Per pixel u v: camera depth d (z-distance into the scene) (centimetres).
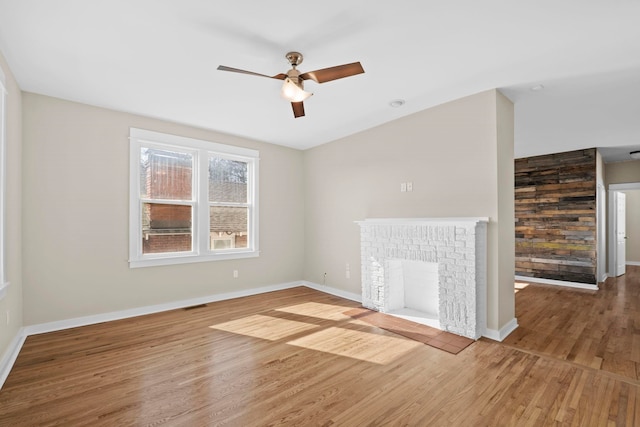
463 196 320
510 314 323
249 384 218
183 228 416
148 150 389
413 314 366
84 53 238
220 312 383
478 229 299
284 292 491
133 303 369
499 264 299
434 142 346
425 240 332
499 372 234
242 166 480
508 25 204
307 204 539
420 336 302
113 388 212
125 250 364
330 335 307
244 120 393
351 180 453
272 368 240
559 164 547
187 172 421
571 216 533
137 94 314
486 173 302
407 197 374
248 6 185
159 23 202
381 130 407
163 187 400
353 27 207
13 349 264
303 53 238
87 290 339
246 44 226
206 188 432
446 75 273
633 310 394
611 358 257
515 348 276
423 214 356
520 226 590
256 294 477
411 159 370
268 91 306
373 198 419
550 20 198
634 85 290
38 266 312
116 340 295
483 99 306
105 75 274
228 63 254
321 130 435
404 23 202
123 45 227
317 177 518
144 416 183
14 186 276
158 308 386
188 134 414
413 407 192
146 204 387
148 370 238
